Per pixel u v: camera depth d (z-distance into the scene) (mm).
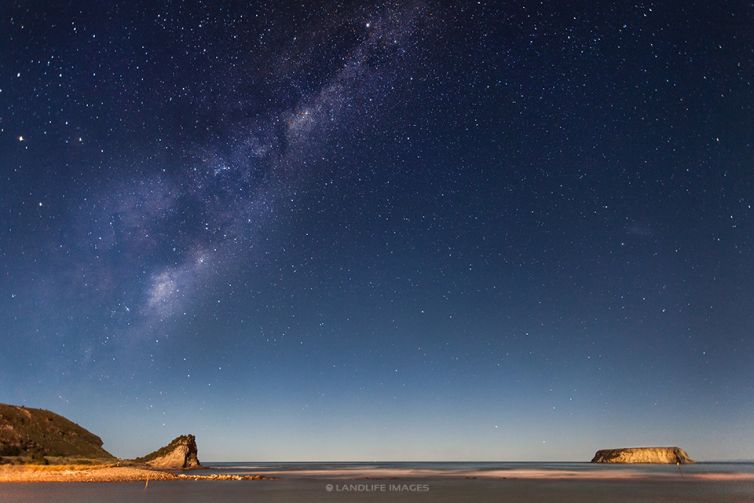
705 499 42938
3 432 75000
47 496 43125
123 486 54000
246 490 50406
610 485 60750
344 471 115562
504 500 42688
